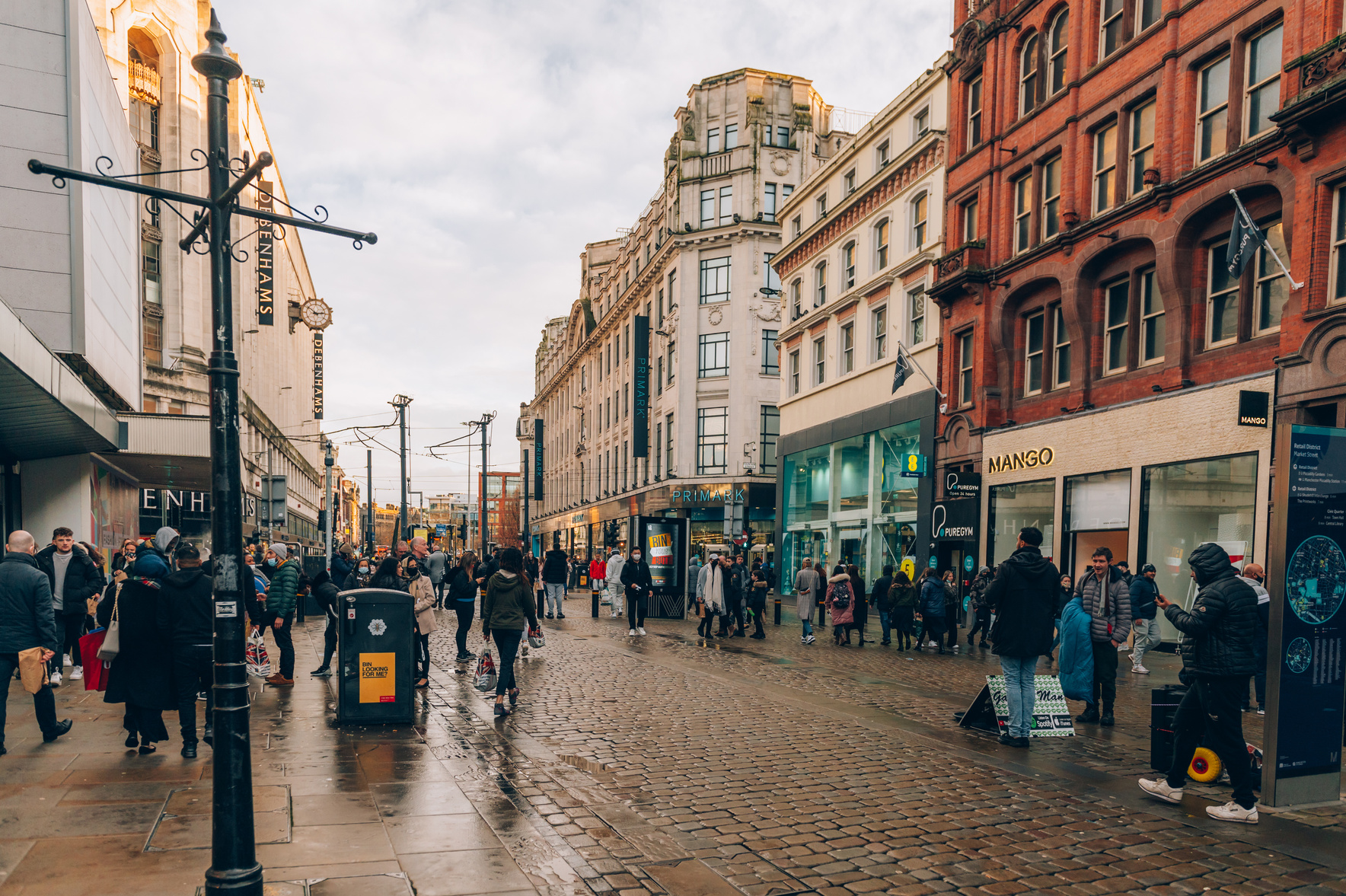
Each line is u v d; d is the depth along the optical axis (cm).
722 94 3994
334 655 1338
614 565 2208
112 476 1878
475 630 1761
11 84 1393
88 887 376
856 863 447
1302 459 561
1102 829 508
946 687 1073
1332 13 1209
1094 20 1712
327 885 389
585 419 5959
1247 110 1361
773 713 863
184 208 3089
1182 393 1436
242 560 359
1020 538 744
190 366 3106
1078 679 806
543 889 397
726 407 3875
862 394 2536
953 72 2161
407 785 570
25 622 646
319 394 6238
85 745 665
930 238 2227
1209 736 548
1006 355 1950
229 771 346
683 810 534
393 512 15400
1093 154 1714
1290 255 1243
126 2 2878
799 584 1630
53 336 1393
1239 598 524
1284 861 459
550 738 733
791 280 3080
